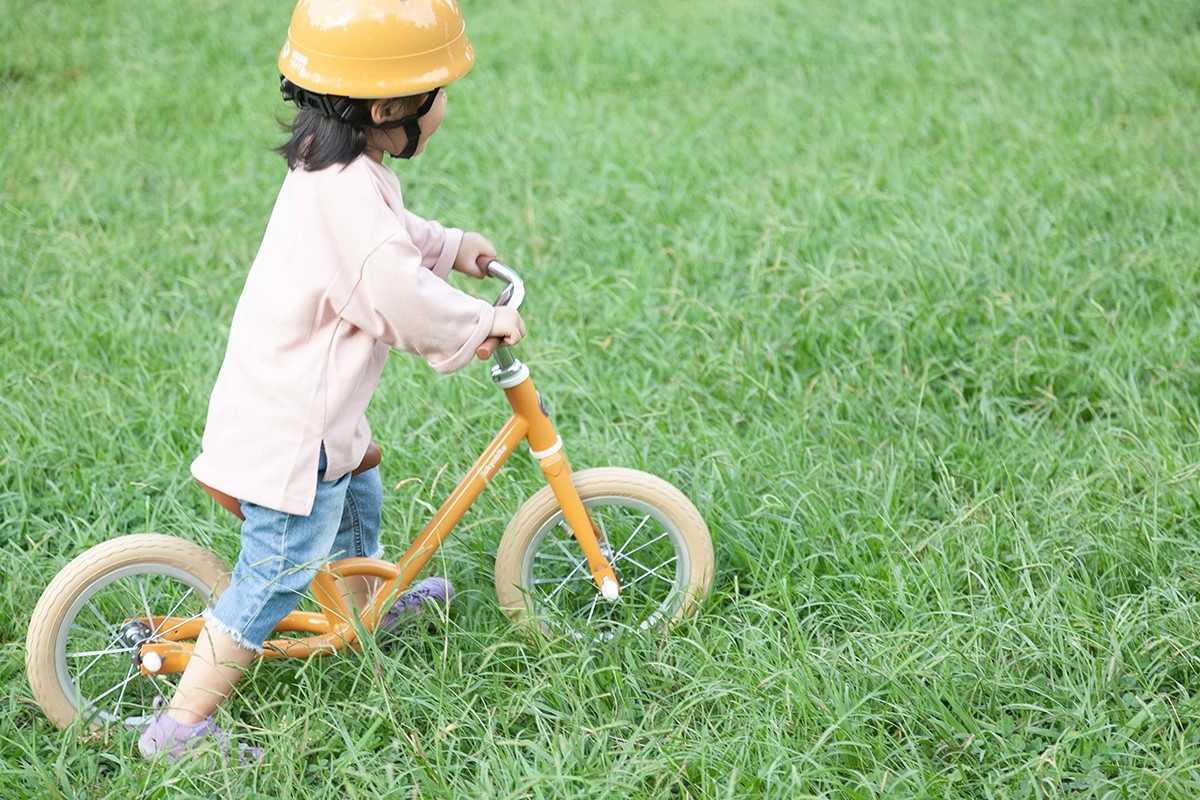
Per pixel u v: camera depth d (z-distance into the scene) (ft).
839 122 19.16
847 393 12.43
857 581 9.85
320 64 7.38
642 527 10.23
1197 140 17.69
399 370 12.87
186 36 23.94
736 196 16.79
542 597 9.62
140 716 9.10
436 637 9.41
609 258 15.57
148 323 14.11
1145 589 9.65
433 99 7.79
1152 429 11.36
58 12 24.79
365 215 7.56
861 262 14.48
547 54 23.08
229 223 16.81
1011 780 8.09
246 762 8.40
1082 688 8.57
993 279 14.10
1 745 8.58
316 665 9.09
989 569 9.91
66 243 15.79
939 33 22.66
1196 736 8.30
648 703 8.95
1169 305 13.80
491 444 8.96
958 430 11.88
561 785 7.95
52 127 19.52
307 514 8.01
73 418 12.22
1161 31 22.44
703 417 12.28
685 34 23.99
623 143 18.58
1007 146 17.76
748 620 9.48
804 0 25.27
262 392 7.89
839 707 8.38
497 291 14.89
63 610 8.47
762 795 7.87
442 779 8.00
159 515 11.00
